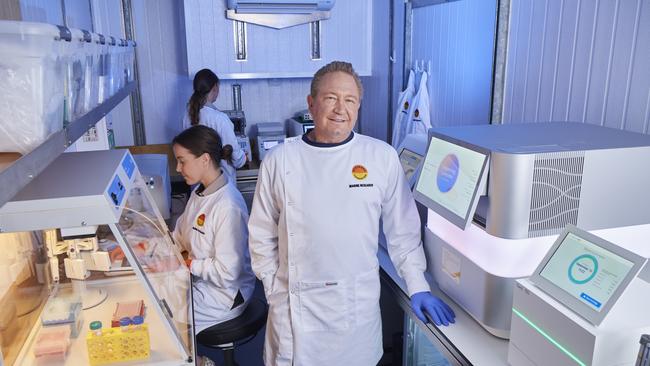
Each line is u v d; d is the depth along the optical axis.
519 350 1.44
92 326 1.49
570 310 1.27
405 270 1.94
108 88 2.04
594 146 1.55
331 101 1.75
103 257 1.83
